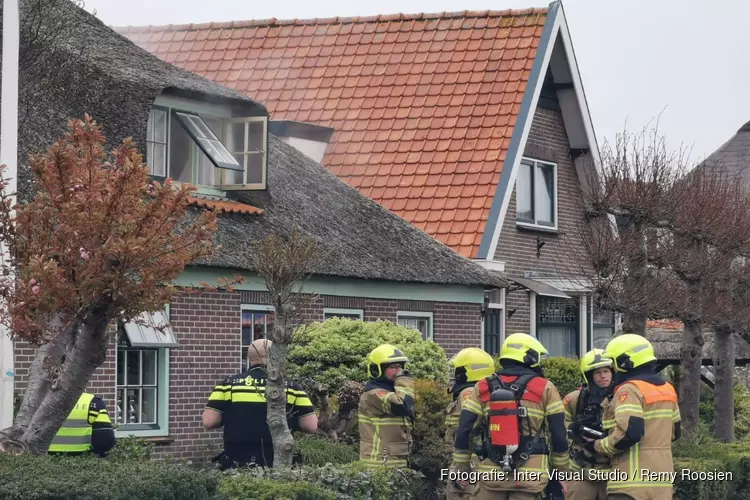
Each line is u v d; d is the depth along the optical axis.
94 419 12.95
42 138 17.20
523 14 31.11
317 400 18.20
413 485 14.66
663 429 12.69
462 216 27.70
